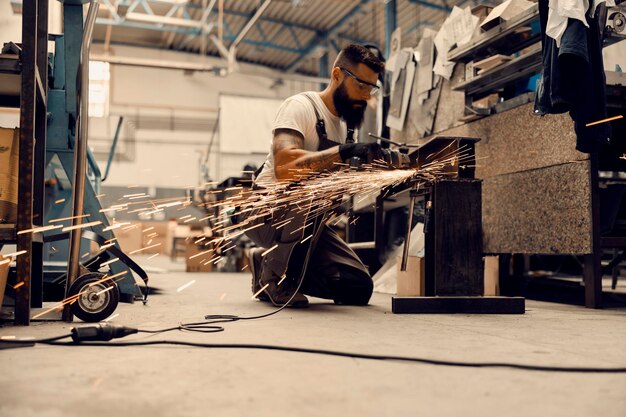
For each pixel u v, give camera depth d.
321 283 2.39
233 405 0.83
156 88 15.05
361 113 2.31
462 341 1.42
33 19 1.62
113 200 14.38
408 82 3.93
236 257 6.36
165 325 1.65
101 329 1.33
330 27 12.55
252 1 11.52
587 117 2.16
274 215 2.26
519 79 2.91
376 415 0.78
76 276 1.77
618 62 3.34
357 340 1.41
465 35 3.23
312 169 2.05
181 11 9.69
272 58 15.34
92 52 14.55
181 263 8.85
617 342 1.43
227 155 13.36
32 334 1.46
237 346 1.28
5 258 1.69
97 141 14.50
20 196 1.61
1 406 0.81
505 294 3.16
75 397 0.86
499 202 2.94
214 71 10.47
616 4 2.54
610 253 3.77
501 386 0.95
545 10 2.26
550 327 1.72
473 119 3.13
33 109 1.61
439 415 0.79
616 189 2.52
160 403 0.83
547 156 2.62
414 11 10.86
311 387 0.93
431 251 2.20
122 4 9.98
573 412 0.81
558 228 2.56
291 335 1.48
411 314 2.04
